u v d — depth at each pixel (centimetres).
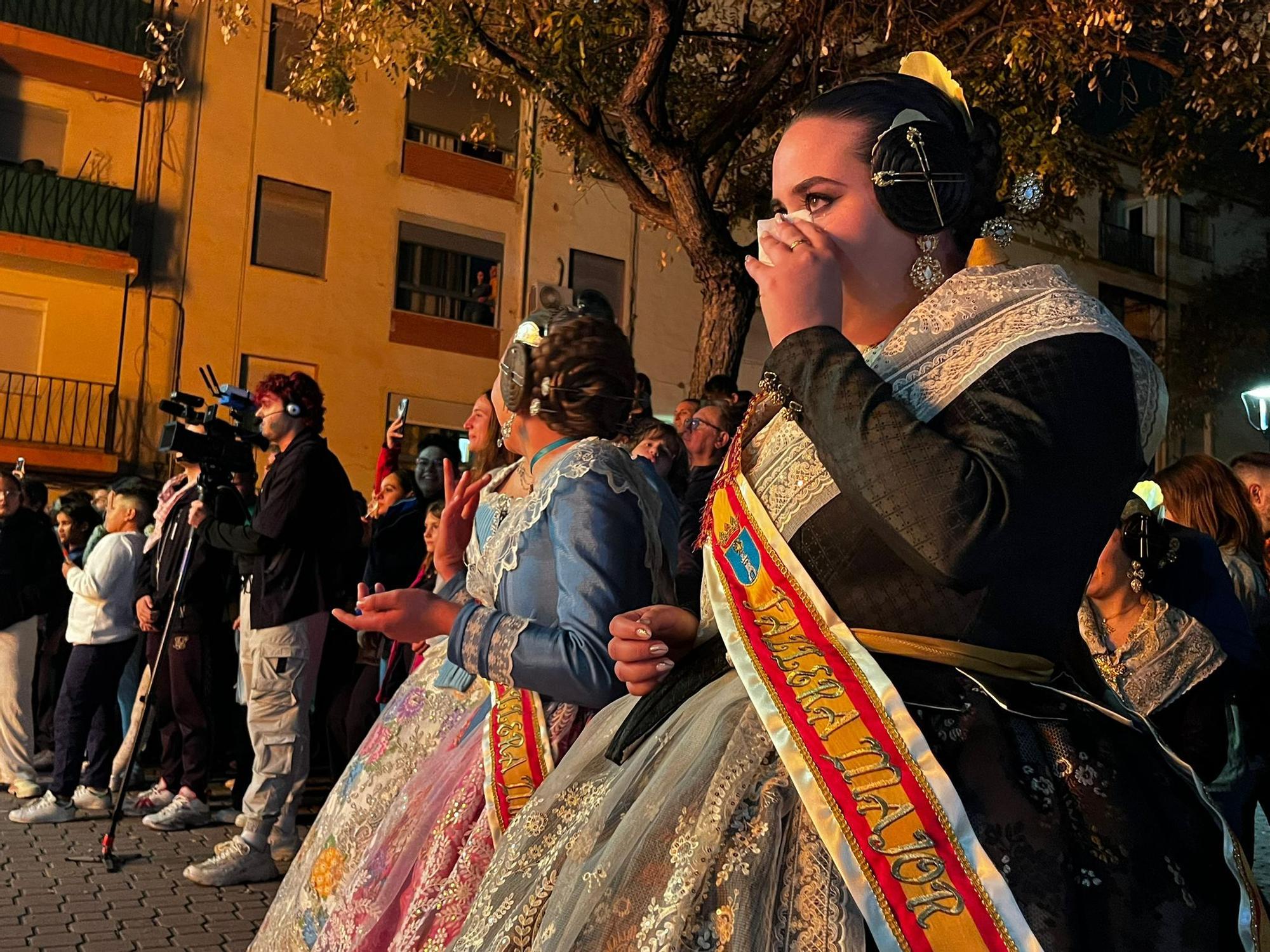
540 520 182
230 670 570
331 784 614
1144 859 94
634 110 877
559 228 1825
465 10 920
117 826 531
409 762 209
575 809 124
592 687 164
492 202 1789
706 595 123
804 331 106
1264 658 275
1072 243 1159
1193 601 275
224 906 418
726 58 1101
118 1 1570
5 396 1494
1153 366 108
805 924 95
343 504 471
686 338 1909
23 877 446
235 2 1046
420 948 171
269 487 456
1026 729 99
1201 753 259
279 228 1645
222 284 1603
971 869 90
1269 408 634
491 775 177
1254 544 338
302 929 213
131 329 1558
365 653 526
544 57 960
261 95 1634
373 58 960
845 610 105
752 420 121
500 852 127
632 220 1881
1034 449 95
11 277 1495
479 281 1780
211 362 1593
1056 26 820
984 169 118
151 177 1578
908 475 95
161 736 614
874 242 113
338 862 210
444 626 171
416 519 564
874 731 97
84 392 1531
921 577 103
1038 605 101
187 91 1596
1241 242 2397
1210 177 1766
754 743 104
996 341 101
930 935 89
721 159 1107
